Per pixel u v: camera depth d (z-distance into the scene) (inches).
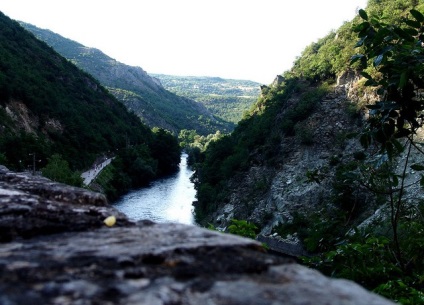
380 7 1984.5
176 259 77.9
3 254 80.7
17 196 119.7
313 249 202.7
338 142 1740.9
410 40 160.7
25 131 2278.5
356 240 191.3
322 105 1967.3
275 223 1523.1
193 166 3695.9
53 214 107.4
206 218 1924.2
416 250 176.9
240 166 2151.8
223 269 75.0
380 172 197.8
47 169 1689.2
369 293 65.8
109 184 2249.0
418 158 1027.9
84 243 88.6
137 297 63.6
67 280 68.4
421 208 231.1
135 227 103.7
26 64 3398.1
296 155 1850.4
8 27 3932.1
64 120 2896.2
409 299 140.7
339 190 222.2
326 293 65.1
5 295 62.2
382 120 167.5
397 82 159.3
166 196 2397.9
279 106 2397.9
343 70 1995.6
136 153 3053.6
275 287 67.4
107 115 3887.8
